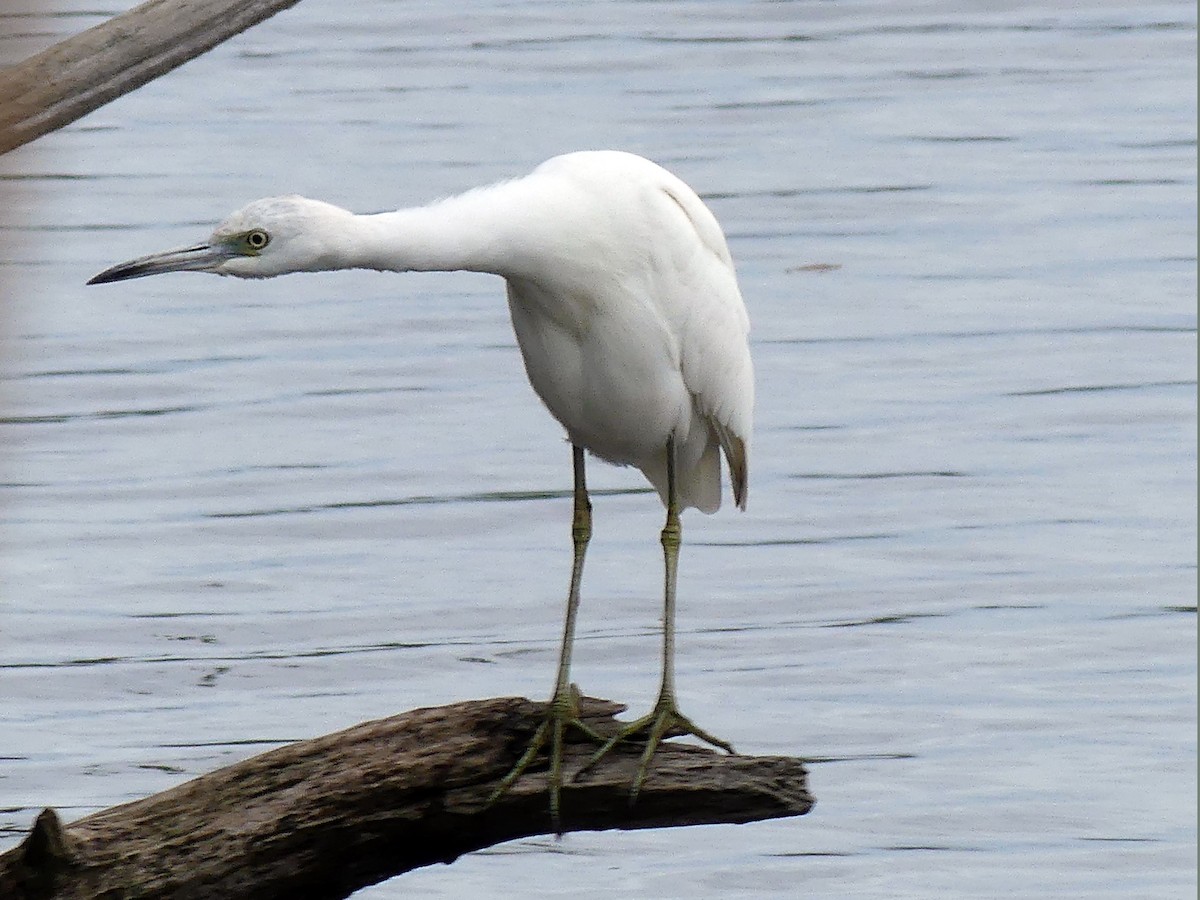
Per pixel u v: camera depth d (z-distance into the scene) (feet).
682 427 29.12
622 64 75.46
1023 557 46.91
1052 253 63.21
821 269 62.34
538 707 25.38
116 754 38.11
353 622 43.55
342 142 68.49
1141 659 42.37
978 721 39.86
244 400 53.93
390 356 56.65
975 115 72.28
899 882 34.63
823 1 81.71
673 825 25.45
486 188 27.30
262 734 39.01
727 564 46.52
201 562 46.03
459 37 78.13
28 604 43.91
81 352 56.08
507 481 50.26
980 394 55.31
